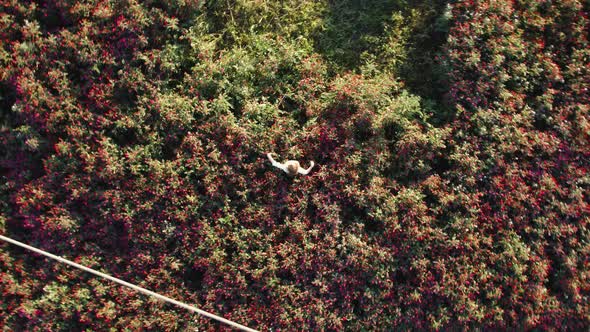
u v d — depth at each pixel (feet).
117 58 22.95
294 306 22.26
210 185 22.39
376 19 26.09
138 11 22.90
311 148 22.84
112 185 22.63
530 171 22.67
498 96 23.06
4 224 23.27
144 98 22.76
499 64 22.90
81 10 22.95
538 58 23.39
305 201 22.36
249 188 22.67
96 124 22.77
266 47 24.43
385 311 22.36
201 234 22.29
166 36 23.57
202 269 22.63
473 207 22.22
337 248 22.18
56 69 22.80
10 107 23.54
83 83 23.24
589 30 23.85
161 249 22.58
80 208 23.11
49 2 23.16
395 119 22.95
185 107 22.68
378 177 22.50
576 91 23.26
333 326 22.06
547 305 22.56
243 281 22.20
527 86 23.27
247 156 22.81
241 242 22.33
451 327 22.33
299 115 23.77
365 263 21.99
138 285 22.66
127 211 22.43
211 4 25.02
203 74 23.08
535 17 23.77
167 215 22.44
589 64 23.52
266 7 25.29
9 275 22.93
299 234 22.18
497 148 22.62
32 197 22.74
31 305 22.70
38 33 22.84
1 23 22.79
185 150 22.74
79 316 22.80
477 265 22.24
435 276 22.20
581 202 22.47
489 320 22.33
